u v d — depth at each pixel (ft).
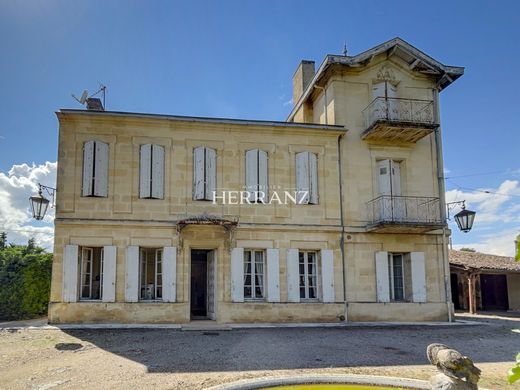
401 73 58.65
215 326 45.03
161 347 34.53
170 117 50.31
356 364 29.12
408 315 53.06
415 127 52.70
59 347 34.76
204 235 49.78
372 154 55.77
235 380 24.50
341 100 55.98
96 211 48.03
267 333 42.06
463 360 17.71
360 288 52.47
